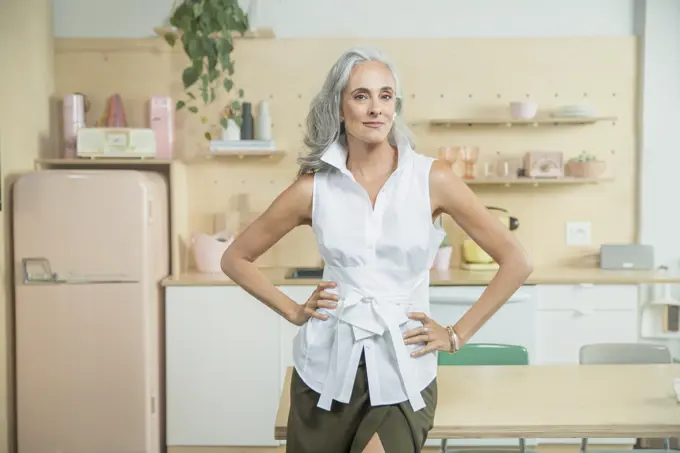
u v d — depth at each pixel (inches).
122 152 144.3
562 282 143.3
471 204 65.1
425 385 64.6
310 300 66.9
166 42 157.5
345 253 63.6
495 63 159.3
